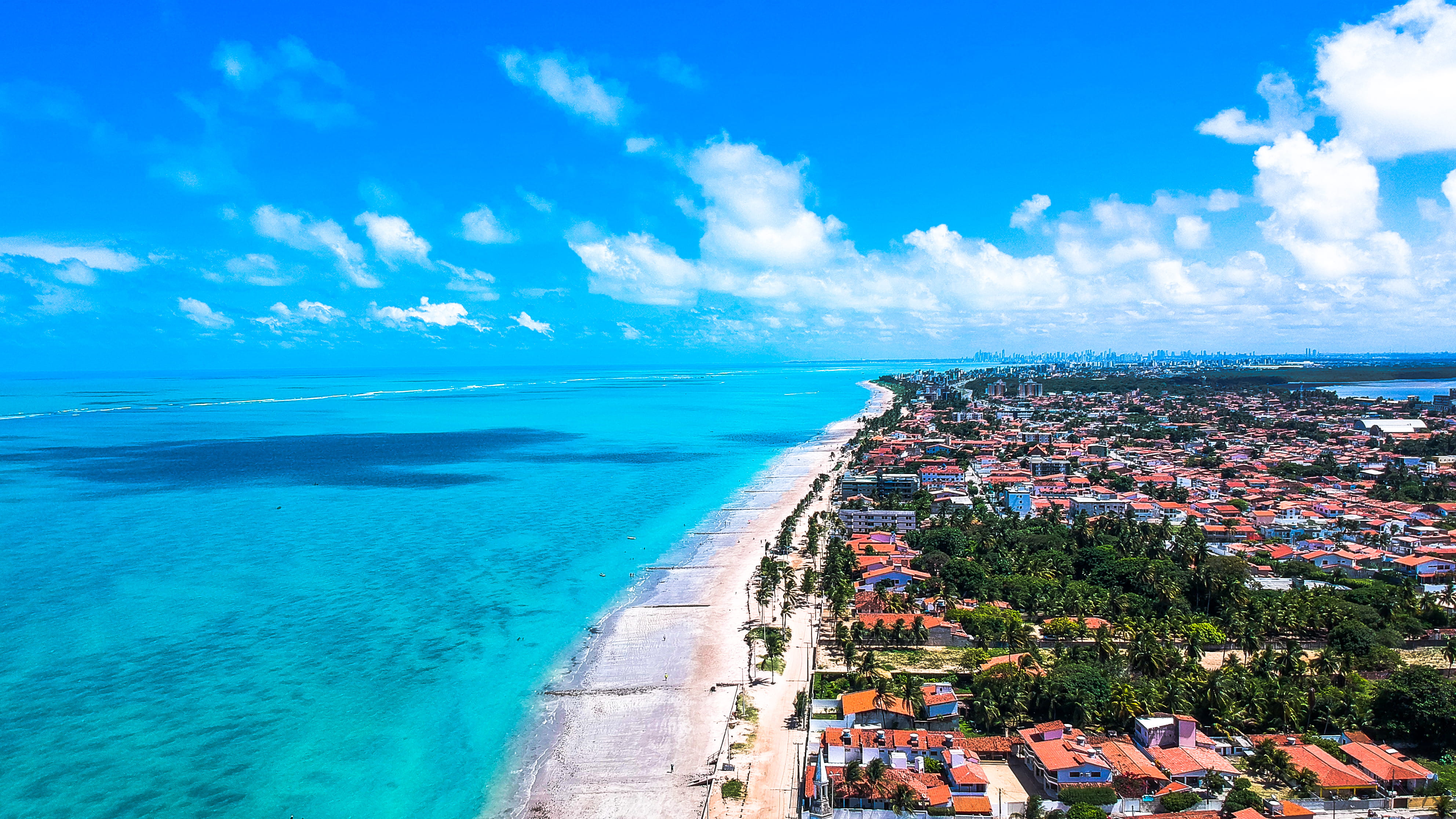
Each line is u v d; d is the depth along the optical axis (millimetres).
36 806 92875
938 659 127562
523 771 99250
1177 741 97750
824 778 90875
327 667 129125
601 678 124375
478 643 139000
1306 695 105562
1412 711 99562
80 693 119750
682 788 94625
